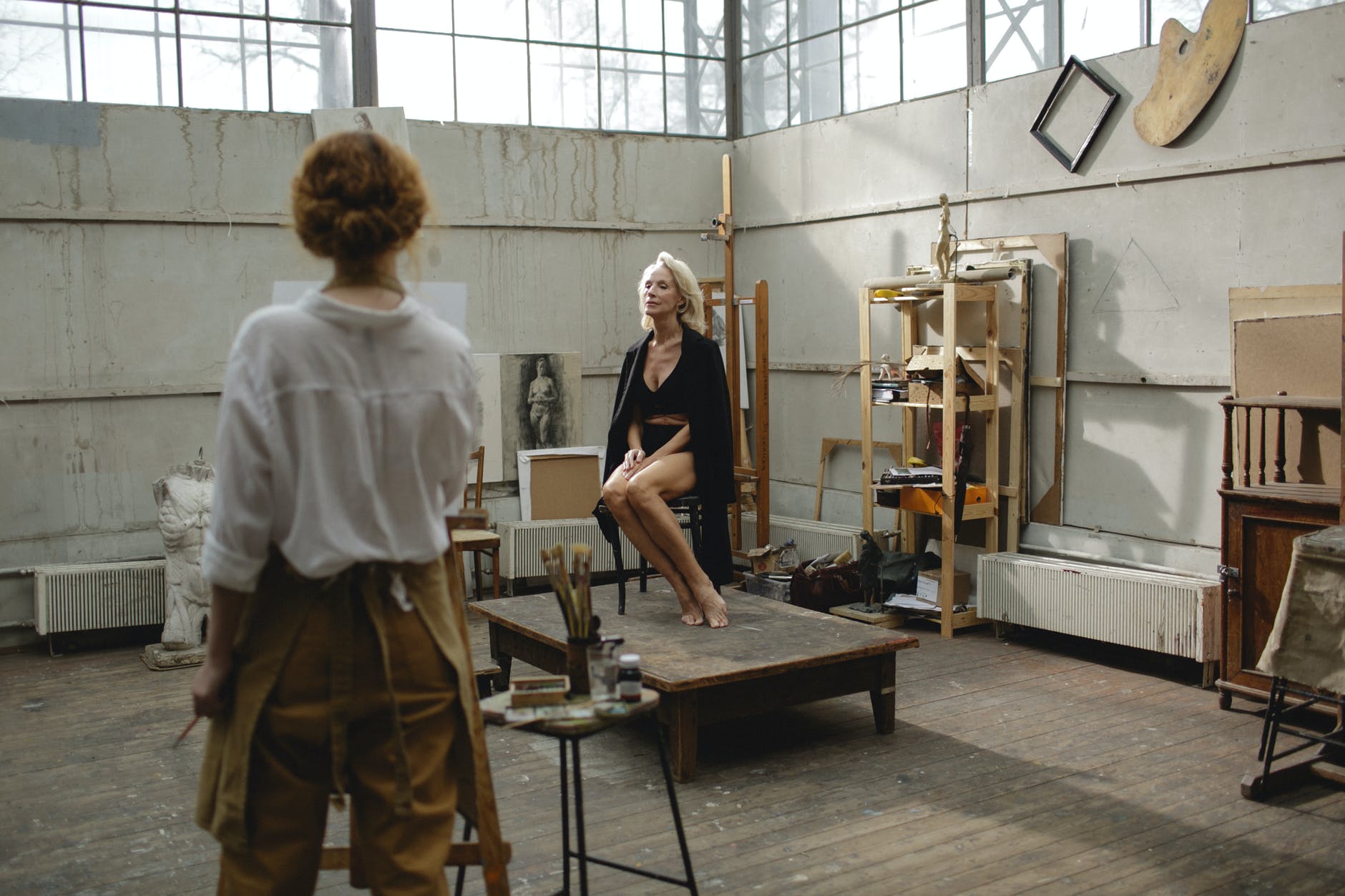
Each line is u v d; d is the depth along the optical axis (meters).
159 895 3.02
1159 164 5.05
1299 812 3.45
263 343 1.56
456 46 6.69
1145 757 3.95
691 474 4.52
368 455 1.61
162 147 5.98
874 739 4.20
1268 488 4.30
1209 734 4.18
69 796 3.78
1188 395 5.01
